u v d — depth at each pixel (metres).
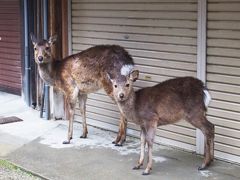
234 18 4.18
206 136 4.20
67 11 5.70
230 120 4.33
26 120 5.95
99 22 5.41
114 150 4.82
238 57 4.21
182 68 4.65
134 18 5.03
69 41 5.75
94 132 5.45
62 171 4.30
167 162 4.45
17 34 6.98
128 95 4.16
